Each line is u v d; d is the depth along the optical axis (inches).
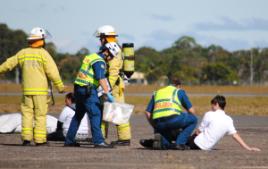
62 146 1207.6
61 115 1379.2
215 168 932.6
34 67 1197.1
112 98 1162.0
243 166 955.3
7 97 4281.5
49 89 1243.8
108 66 1205.1
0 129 1514.5
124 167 933.8
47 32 1213.1
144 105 3270.2
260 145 1328.7
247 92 6811.0
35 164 957.2
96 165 951.6
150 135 1581.0
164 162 985.5
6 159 1003.3
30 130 1211.9
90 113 1166.3
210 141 1143.6
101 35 1192.8
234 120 2230.6
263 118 2351.1
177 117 1129.4
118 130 1254.3
